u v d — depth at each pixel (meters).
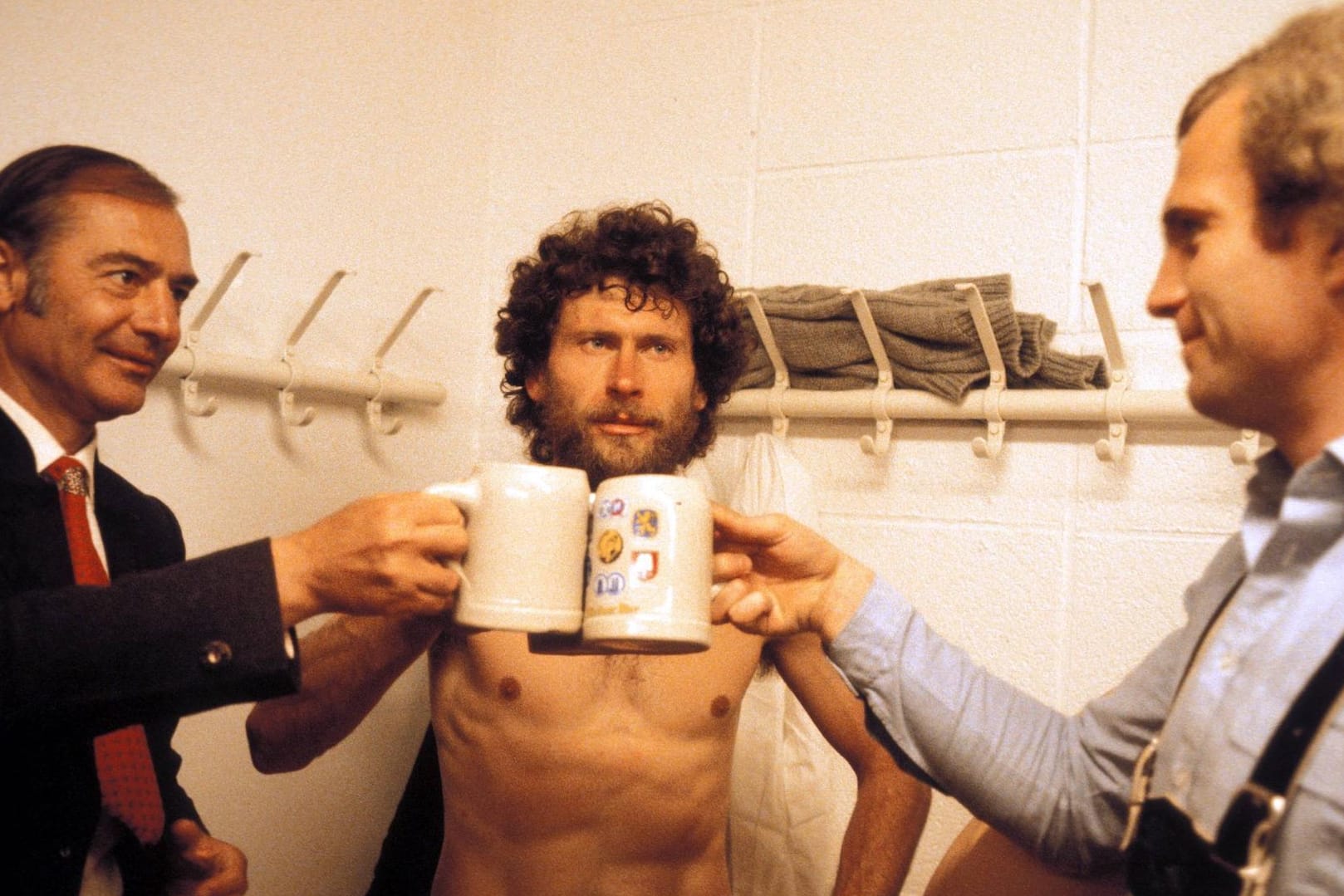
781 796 1.49
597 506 0.75
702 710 1.21
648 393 1.22
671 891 1.19
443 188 1.80
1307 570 0.58
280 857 1.51
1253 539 0.63
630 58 1.84
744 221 1.75
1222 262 0.57
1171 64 1.51
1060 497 1.54
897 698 0.82
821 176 1.71
